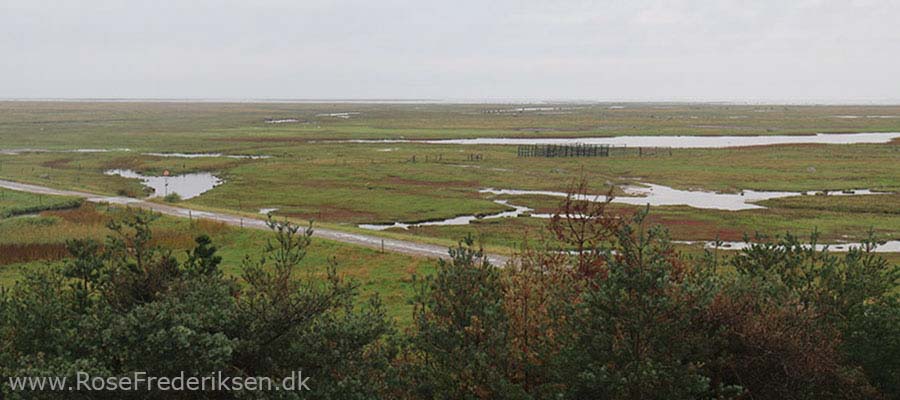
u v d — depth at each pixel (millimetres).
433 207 66562
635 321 15750
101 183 80375
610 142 140250
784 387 16766
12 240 44406
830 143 131000
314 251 43031
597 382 15211
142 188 77312
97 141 133250
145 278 18281
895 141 131875
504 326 16688
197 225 49781
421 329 17250
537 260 20875
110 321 15125
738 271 21844
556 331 17344
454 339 16547
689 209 64438
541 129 178125
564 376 16172
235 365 15539
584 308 16797
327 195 73188
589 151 111938
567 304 17094
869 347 17750
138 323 14141
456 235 53781
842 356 17797
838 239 52938
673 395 15016
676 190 78062
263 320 15680
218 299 16172
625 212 61656
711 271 21469
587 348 16125
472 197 72312
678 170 92750
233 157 108312
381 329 16922
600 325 16125
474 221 60125
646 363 15281
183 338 13555
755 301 17625
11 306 16328
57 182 77938
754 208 65938
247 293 16922
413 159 103250
